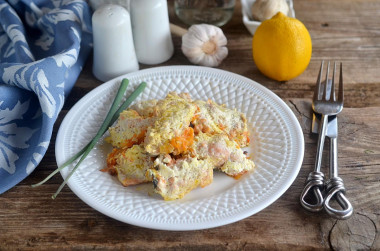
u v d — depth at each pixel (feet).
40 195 1.39
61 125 1.50
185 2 1.96
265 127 1.52
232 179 1.38
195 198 1.33
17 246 1.28
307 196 1.36
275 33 1.65
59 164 1.38
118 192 1.33
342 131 1.56
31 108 1.58
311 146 1.51
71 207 1.36
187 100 1.52
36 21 1.88
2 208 1.36
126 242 1.28
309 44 1.69
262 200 1.28
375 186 1.39
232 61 1.87
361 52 1.92
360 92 1.74
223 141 1.36
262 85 1.69
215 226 1.23
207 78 1.69
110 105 1.62
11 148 1.49
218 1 1.94
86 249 1.28
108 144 1.49
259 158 1.44
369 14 2.12
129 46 1.74
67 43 1.71
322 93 1.70
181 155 1.36
